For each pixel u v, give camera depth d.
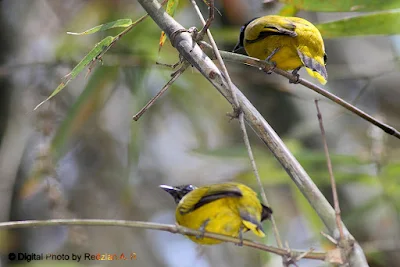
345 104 7.09
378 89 15.38
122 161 15.21
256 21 9.05
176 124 16.16
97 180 15.03
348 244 5.54
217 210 6.91
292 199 14.59
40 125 10.57
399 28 8.80
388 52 14.71
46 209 13.37
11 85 12.61
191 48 6.50
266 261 11.34
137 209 15.41
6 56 13.16
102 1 13.16
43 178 10.35
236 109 6.05
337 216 5.66
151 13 6.87
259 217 6.75
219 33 12.41
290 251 5.89
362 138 13.93
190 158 16.52
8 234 12.84
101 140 15.13
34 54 13.28
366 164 11.52
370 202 12.12
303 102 13.72
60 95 13.33
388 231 12.23
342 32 9.00
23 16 13.70
